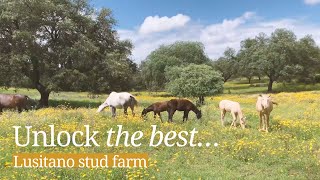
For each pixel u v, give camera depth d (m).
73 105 40.50
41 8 36.62
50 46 38.81
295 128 18.12
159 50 83.62
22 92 59.06
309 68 92.75
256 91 87.81
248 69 98.94
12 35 36.03
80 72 38.66
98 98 49.91
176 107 19.94
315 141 15.77
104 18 42.66
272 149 14.10
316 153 13.80
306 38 95.25
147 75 77.94
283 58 86.81
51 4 36.91
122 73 39.91
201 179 11.13
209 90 39.84
